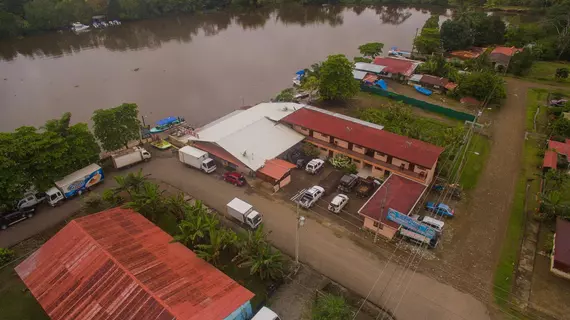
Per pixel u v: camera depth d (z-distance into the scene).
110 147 55.75
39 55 107.38
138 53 108.12
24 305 35.12
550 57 97.62
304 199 46.75
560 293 35.88
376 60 89.69
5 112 74.69
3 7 123.06
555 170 48.91
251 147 53.78
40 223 44.91
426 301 35.00
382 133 53.88
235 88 84.56
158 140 61.97
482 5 147.88
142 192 44.41
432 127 64.94
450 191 49.22
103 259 32.97
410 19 141.62
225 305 30.00
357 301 34.88
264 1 160.50
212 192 50.03
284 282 36.84
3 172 43.31
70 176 49.28
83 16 132.50
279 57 103.38
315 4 164.75
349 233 42.94
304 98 76.31
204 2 155.75
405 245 41.25
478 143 60.38
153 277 31.59
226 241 36.97
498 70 90.38
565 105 67.94
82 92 82.88
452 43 99.19
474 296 35.53
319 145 55.84
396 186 46.31
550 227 43.62
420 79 81.56
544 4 132.88
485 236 42.59
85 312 29.69
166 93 82.06
